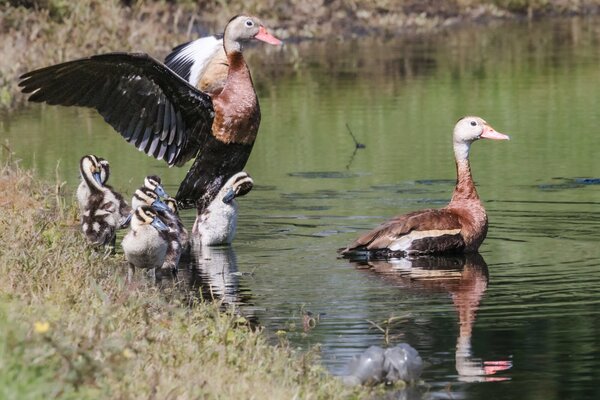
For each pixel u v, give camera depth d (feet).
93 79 49.70
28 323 30.32
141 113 51.49
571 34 130.00
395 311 39.83
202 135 53.21
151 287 41.78
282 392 29.53
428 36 130.31
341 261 47.52
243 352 33.27
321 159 71.92
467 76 102.83
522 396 31.71
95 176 51.98
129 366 29.09
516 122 84.12
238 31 53.67
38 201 55.36
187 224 55.67
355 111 88.17
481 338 36.73
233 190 50.31
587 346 35.73
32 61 99.35
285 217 56.24
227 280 44.55
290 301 41.32
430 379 33.24
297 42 126.62
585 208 56.90
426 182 64.75
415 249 48.03
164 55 108.17
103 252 50.19
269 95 95.04
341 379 32.71
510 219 55.01
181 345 32.40
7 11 107.34
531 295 41.57
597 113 86.12
